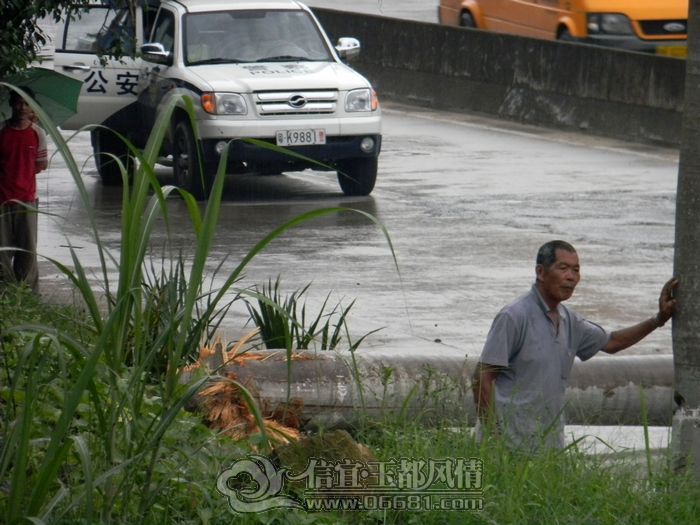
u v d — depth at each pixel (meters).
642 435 22.75
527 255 40.56
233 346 23.59
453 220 46.41
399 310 33.50
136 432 14.73
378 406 20.77
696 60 18.33
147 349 18.62
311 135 48.97
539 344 18.86
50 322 23.45
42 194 51.72
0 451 14.80
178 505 15.06
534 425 18.73
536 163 59.31
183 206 48.66
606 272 38.22
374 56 83.75
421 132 69.44
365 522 15.98
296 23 52.91
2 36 31.09
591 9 70.25
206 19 51.69
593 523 16.08
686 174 18.62
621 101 66.75
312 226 45.28
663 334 31.31
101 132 53.09
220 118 48.31
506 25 77.81
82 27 51.97
